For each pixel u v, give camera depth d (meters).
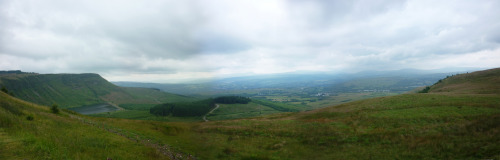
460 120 30.92
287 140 32.47
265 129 40.78
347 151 25.38
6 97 44.81
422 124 31.78
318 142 29.88
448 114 34.59
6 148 14.38
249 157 25.89
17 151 14.24
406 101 50.72
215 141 34.81
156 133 38.09
